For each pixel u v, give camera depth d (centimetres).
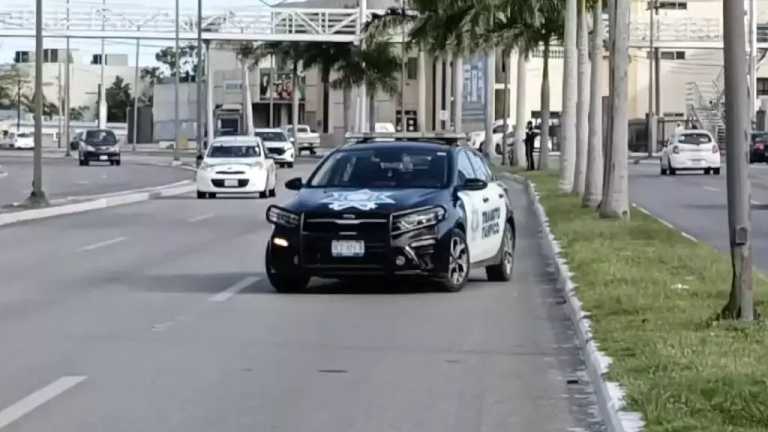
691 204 4222
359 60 9338
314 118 12950
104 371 1325
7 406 1152
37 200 3966
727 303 1530
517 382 1279
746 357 1214
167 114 15050
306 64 9706
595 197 3638
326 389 1238
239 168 4838
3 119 17612
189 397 1196
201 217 3778
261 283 2112
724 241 2859
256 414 1125
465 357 1422
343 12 8494
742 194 1441
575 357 1424
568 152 4809
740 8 1420
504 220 2191
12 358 1399
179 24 8212
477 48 7294
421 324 1667
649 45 9244
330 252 1905
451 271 1966
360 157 2072
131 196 4650
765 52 10531
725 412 984
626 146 3197
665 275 1952
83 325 1645
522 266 2438
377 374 1318
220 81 13338
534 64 11438
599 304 1650
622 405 1036
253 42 9006
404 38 8569
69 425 1078
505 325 1664
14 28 8150
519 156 7806
